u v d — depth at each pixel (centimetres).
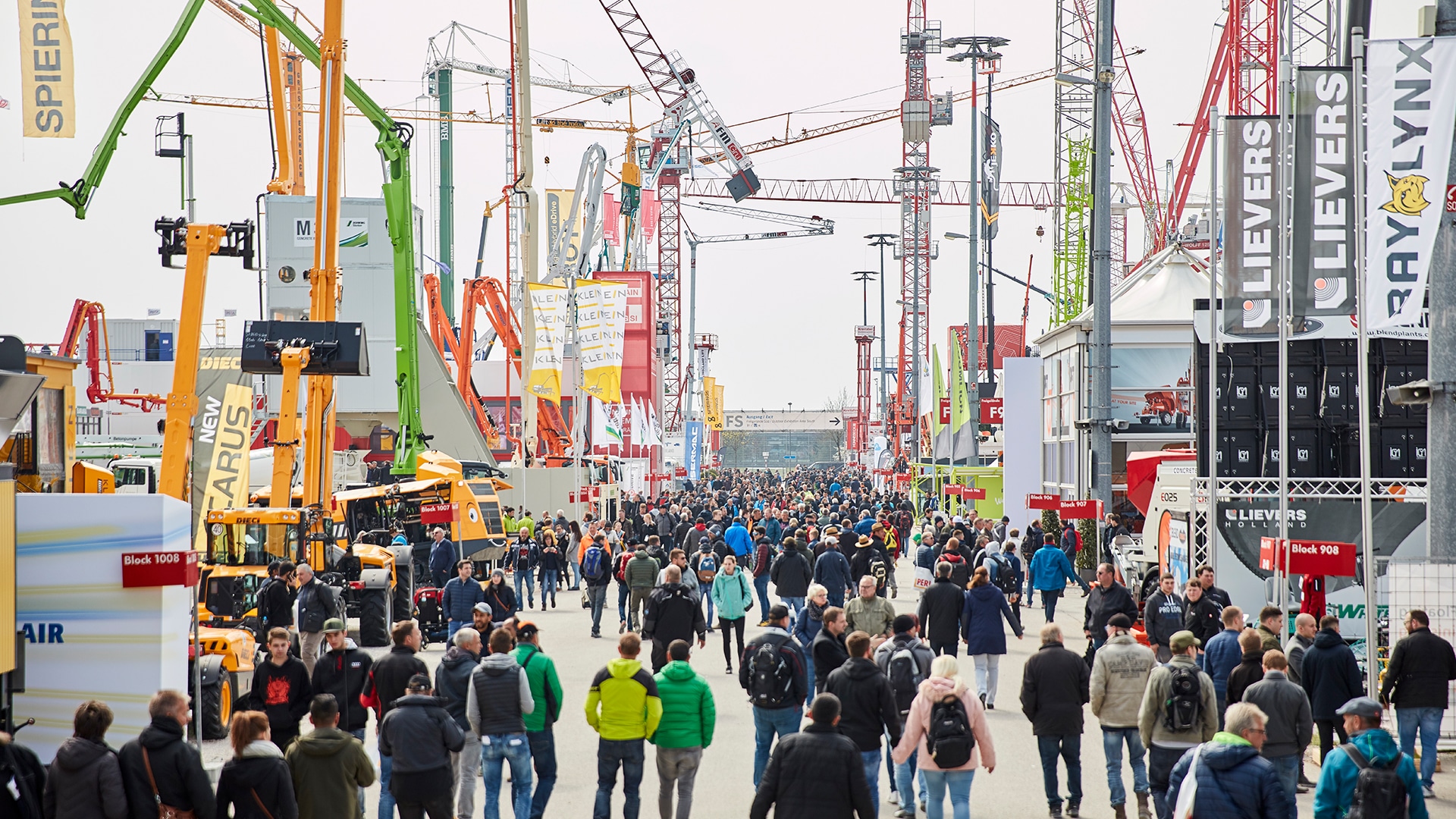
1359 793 1195
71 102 3734
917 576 3853
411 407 4728
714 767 1923
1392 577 1966
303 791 1264
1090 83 7094
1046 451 5731
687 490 10444
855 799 1188
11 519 1495
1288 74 2344
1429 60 1994
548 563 4109
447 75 12400
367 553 3262
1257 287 2423
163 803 1197
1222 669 1750
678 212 16612
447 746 1426
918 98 12544
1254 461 3148
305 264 7350
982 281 9956
